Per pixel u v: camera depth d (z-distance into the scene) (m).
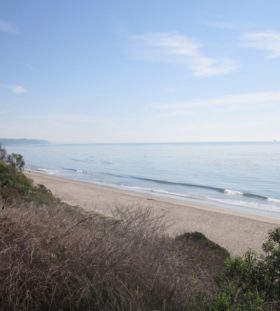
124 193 23.19
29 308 3.46
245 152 106.25
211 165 55.91
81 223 5.12
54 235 4.13
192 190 28.30
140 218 6.59
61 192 21.23
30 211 4.83
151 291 3.83
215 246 6.92
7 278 3.47
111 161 67.06
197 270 4.89
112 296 3.59
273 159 69.94
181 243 5.91
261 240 12.20
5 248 3.72
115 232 5.08
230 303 3.28
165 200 21.53
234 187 31.00
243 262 4.05
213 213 16.97
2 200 6.77
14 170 13.13
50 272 3.60
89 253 3.87
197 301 3.61
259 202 23.17
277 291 3.76
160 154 96.88
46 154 97.69
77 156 86.81
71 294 3.54
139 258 4.20
